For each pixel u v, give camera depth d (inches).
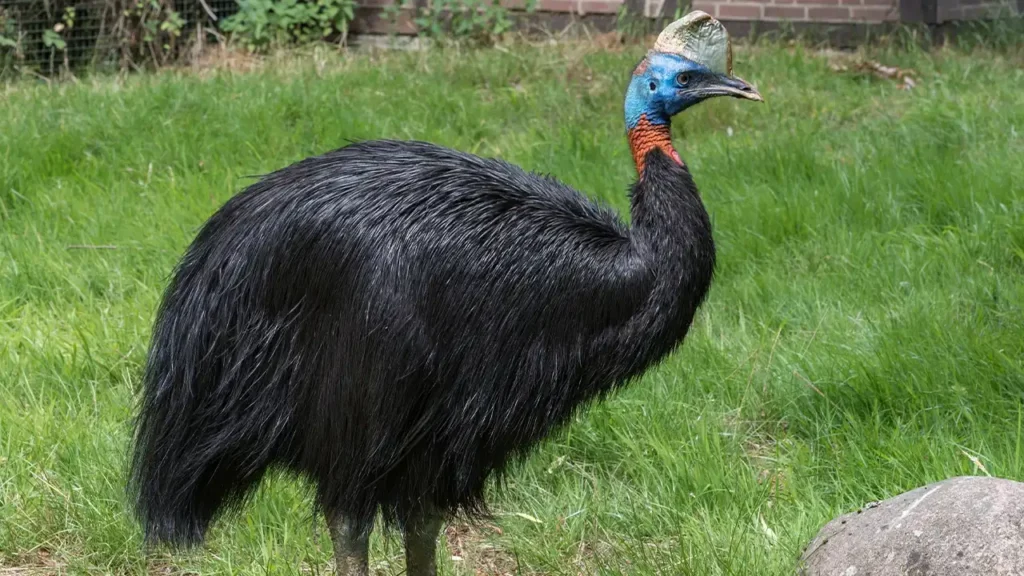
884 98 337.4
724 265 235.6
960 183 252.2
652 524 165.5
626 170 280.7
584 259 124.6
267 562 154.8
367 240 125.3
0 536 161.8
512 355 124.5
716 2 424.2
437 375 125.0
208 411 134.0
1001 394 183.3
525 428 127.3
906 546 132.2
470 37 413.4
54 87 363.9
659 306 123.3
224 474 137.3
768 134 304.5
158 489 137.3
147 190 274.1
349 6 415.2
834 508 163.3
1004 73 360.5
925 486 142.7
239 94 337.4
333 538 134.0
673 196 125.0
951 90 337.4
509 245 125.1
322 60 389.7
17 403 191.2
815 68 368.8
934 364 189.9
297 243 128.0
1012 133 287.7
